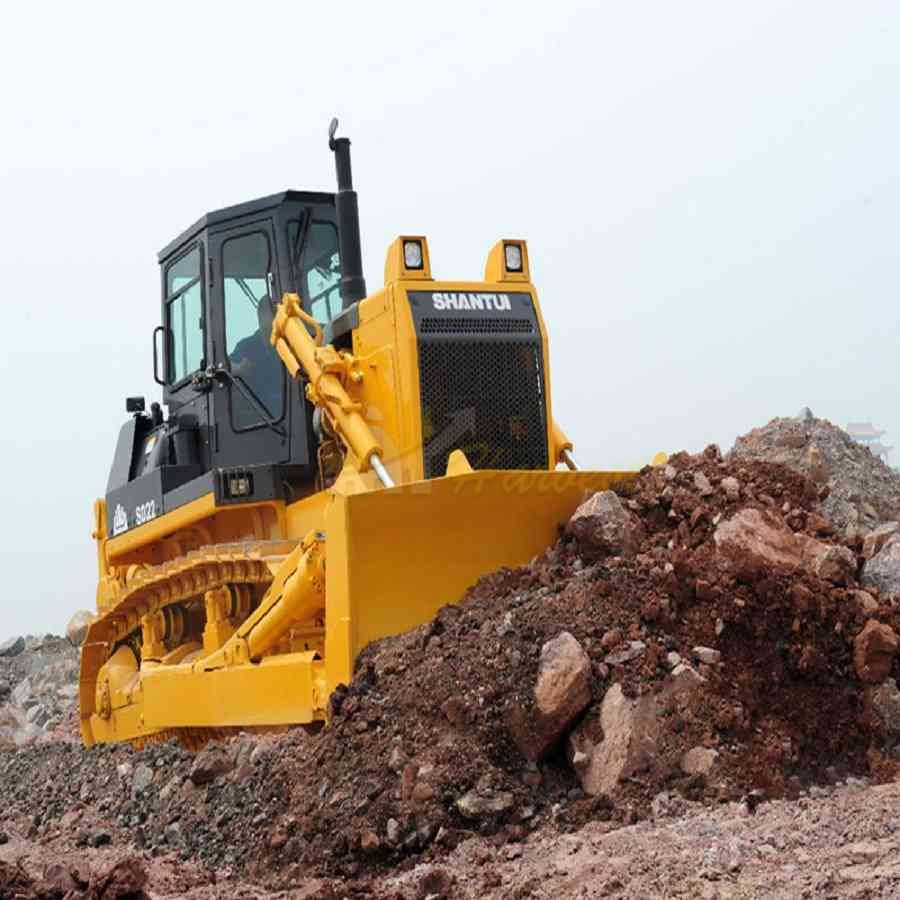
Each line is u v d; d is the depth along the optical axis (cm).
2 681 1684
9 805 966
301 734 779
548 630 700
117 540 1162
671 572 723
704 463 833
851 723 684
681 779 639
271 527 987
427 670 700
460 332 865
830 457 887
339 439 911
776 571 725
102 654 1171
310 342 909
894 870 491
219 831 727
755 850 543
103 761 969
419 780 650
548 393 889
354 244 944
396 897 555
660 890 510
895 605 734
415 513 773
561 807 644
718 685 675
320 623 869
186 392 1094
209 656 927
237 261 1024
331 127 952
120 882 555
